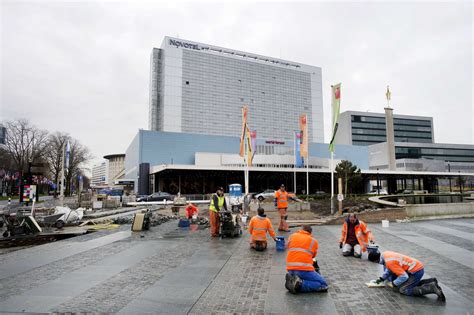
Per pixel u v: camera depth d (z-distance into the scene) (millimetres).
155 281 6312
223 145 63094
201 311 4746
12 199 51906
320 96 134000
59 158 63062
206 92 112375
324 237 11992
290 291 5531
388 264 5559
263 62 124125
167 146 59344
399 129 127125
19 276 6789
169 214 22500
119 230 14359
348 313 4586
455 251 9109
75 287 5980
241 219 16828
